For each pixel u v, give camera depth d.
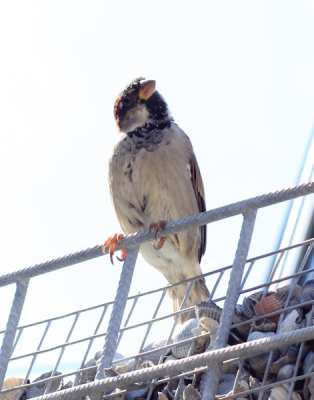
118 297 4.29
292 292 4.09
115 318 4.17
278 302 4.43
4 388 5.26
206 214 4.23
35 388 5.13
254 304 4.51
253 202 4.00
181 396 4.08
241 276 3.88
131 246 4.54
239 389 3.91
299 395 3.75
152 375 3.58
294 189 3.90
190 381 4.21
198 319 4.64
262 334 4.25
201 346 4.69
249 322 4.05
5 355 4.42
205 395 3.40
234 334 4.45
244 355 3.39
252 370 4.05
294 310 4.27
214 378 3.45
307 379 3.72
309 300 4.21
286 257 6.62
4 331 4.52
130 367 4.91
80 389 3.77
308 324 3.83
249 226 4.01
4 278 4.61
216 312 4.36
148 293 4.46
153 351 4.18
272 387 3.57
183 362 3.50
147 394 4.24
